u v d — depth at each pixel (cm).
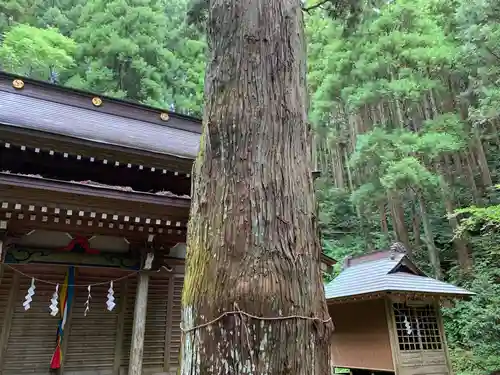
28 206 441
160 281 600
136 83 1762
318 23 1753
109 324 550
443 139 1220
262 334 144
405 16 1398
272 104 189
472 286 1191
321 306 167
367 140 1291
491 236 1302
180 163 641
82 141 572
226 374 140
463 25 1266
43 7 1892
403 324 677
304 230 173
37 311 511
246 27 202
